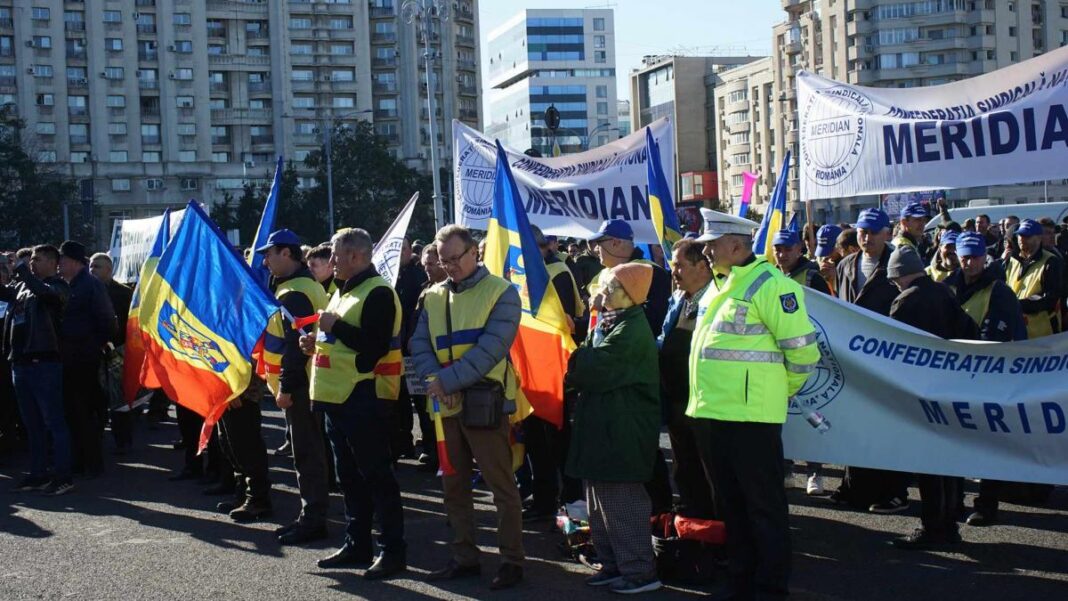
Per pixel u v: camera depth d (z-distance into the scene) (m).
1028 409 6.40
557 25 141.38
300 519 7.63
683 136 135.25
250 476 8.25
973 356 6.60
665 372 6.61
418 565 6.89
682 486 6.60
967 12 89.62
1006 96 8.66
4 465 11.02
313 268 8.74
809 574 6.51
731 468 5.86
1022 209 30.78
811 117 9.83
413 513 8.45
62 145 80.25
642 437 6.07
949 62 90.31
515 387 6.43
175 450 11.71
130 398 9.48
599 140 142.12
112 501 9.08
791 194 99.25
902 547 7.00
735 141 117.81
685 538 6.36
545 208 10.74
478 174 11.28
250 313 7.56
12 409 11.42
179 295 7.87
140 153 82.62
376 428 6.65
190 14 83.81
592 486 6.28
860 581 6.34
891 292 8.13
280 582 6.54
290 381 7.39
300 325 7.10
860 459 6.86
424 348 6.43
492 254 7.14
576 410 6.29
